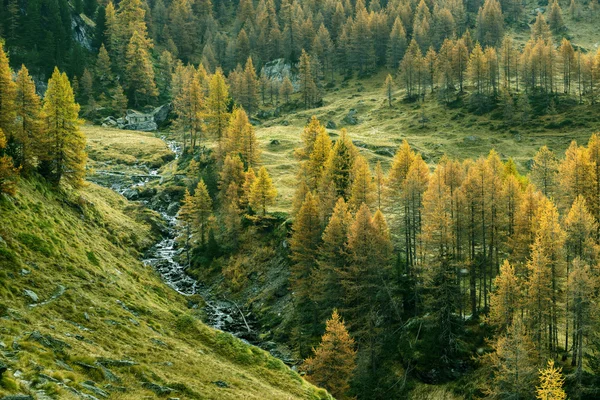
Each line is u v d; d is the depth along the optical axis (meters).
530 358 39.56
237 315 61.84
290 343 54.94
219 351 39.22
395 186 63.28
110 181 103.75
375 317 50.88
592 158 58.91
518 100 127.88
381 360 50.19
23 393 19.28
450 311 50.59
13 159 52.34
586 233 45.66
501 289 42.75
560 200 62.19
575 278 39.03
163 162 118.94
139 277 56.62
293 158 109.38
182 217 79.69
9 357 22.34
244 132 94.19
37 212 47.38
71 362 25.03
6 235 37.12
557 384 34.50
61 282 36.34
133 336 33.56
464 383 44.34
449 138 119.94
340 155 70.62
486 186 54.25
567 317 41.25
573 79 138.25
